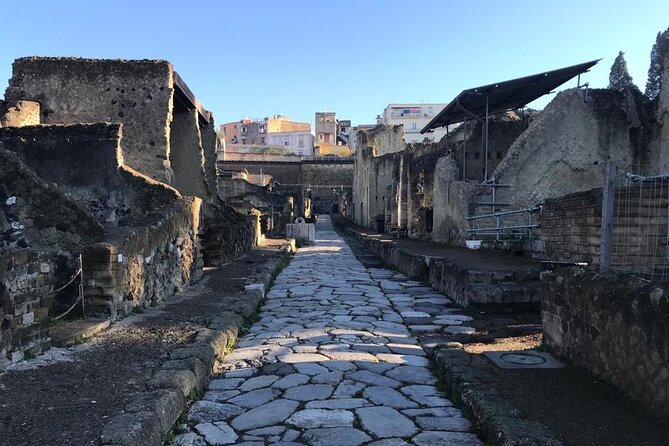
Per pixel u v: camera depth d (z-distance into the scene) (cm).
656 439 334
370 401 453
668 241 534
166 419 370
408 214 2377
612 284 444
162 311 749
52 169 981
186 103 1436
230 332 643
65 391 400
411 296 1030
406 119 8912
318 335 698
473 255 1198
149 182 995
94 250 650
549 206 806
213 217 1447
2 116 1078
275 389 484
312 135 9612
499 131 1745
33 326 483
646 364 385
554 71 1313
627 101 1358
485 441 366
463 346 623
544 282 573
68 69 1190
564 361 518
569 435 340
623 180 737
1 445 302
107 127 989
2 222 684
